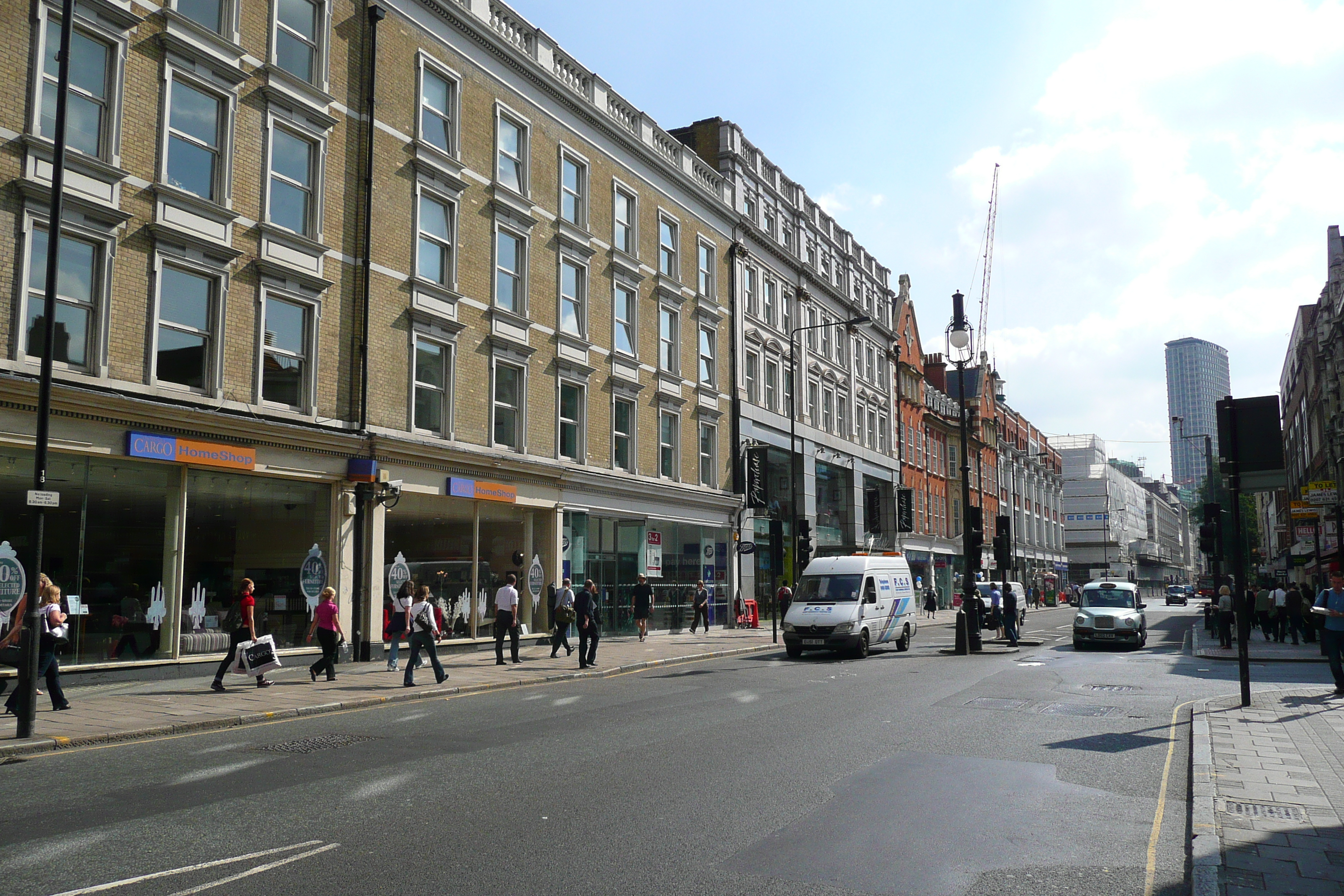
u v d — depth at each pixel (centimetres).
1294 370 5925
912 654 2353
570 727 1095
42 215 1396
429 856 574
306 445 1762
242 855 575
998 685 1562
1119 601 2580
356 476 1853
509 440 2328
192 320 1620
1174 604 8750
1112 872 560
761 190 3812
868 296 5009
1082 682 1616
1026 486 8650
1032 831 648
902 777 816
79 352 1448
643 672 1869
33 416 1361
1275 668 1909
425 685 1514
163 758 899
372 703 1330
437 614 2070
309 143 1866
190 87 1639
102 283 1473
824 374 4288
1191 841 596
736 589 3359
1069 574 11444
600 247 2709
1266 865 534
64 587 1405
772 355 3816
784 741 997
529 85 2455
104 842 602
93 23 1476
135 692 1377
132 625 1495
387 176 2005
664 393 2980
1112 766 873
